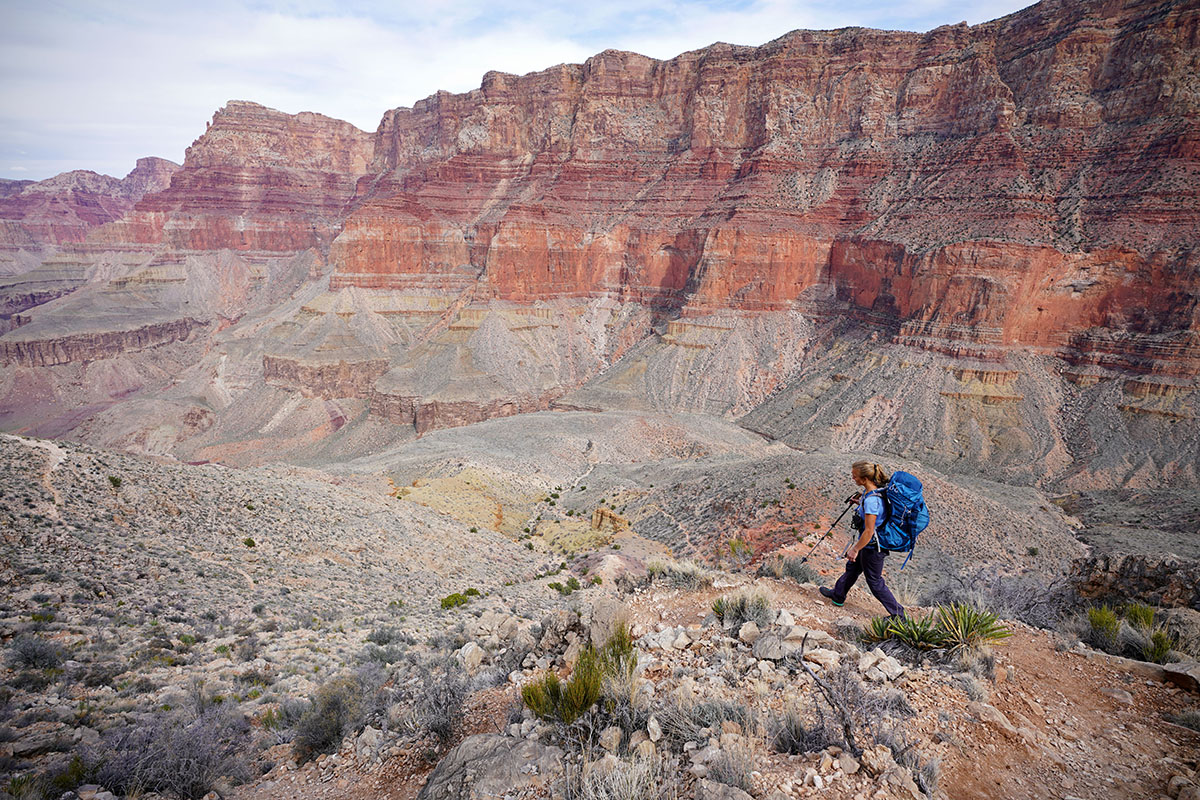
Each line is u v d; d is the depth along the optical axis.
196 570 22.88
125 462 30.98
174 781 7.86
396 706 9.38
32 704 10.99
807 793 4.62
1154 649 8.34
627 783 4.76
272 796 7.61
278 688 13.92
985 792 4.84
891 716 5.62
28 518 21.58
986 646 7.13
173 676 13.94
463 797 5.37
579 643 8.91
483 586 33.38
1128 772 5.23
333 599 24.50
